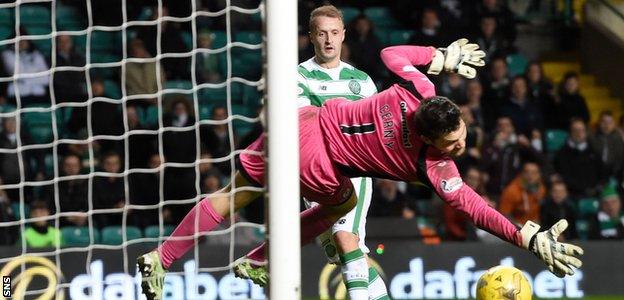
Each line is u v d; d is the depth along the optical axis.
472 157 36.53
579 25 47.78
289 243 14.08
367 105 16.12
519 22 47.62
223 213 16.75
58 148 33.81
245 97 38.12
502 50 41.88
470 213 15.53
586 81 46.94
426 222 35.47
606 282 33.53
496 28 42.84
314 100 19.25
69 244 29.88
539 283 33.03
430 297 32.44
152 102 36.03
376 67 39.06
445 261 32.66
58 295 28.69
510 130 37.28
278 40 14.08
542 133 39.25
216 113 34.84
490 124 39.03
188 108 34.69
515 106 39.34
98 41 38.44
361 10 44.72
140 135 33.22
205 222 16.69
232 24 39.72
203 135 33.38
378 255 32.41
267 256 14.24
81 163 32.50
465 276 32.59
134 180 31.92
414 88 15.97
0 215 30.72
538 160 37.47
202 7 39.31
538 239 15.11
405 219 32.97
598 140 38.47
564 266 15.11
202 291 30.02
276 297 14.10
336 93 19.27
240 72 38.97
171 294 29.84
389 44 43.62
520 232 15.23
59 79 35.44
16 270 28.22
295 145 14.13
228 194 16.75
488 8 42.81
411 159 15.73
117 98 36.78
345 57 38.66
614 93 46.62
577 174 37.69
